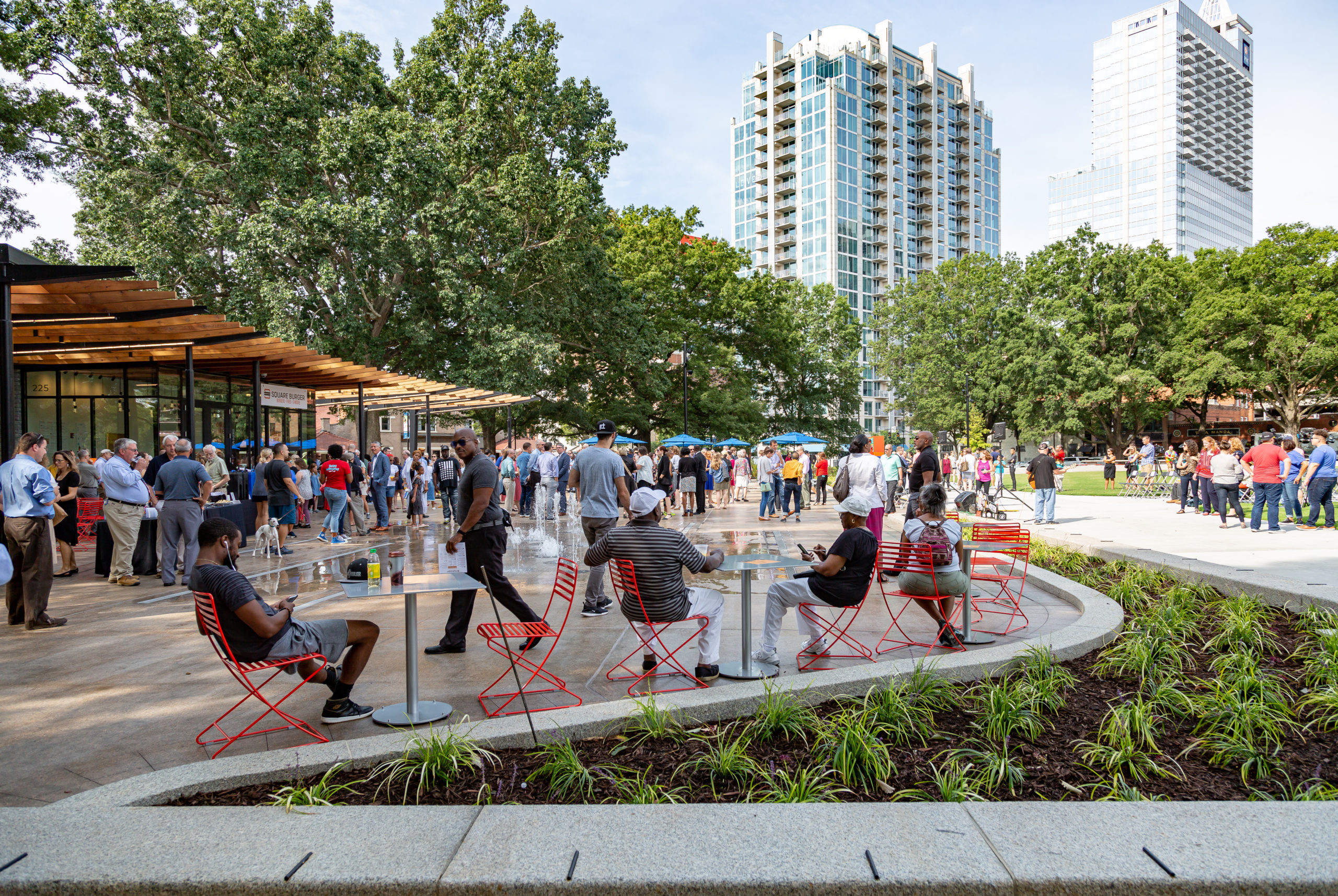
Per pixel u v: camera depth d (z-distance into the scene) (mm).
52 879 2525
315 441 26062
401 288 26125
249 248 22000
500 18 28031
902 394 65438
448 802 3250
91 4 22406
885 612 7410
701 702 4164
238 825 2859
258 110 22391
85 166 24734
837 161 99500
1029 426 52812
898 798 3262
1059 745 3848
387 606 7961
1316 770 3531
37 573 6867
